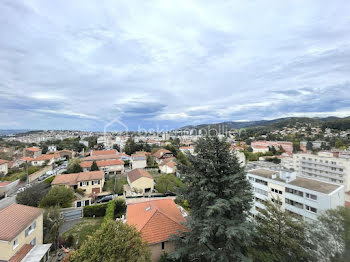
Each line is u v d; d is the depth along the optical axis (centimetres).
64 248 1991
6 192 3894
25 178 4609
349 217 1599
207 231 1208
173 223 1769
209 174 1428
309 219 2462
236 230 1139
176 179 4306
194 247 1429
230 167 1453
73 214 2855
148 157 6900
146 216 1836
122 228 1299
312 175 6341
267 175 3266
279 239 1683
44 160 6284
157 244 1587
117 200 2984
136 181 4006
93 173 4225
